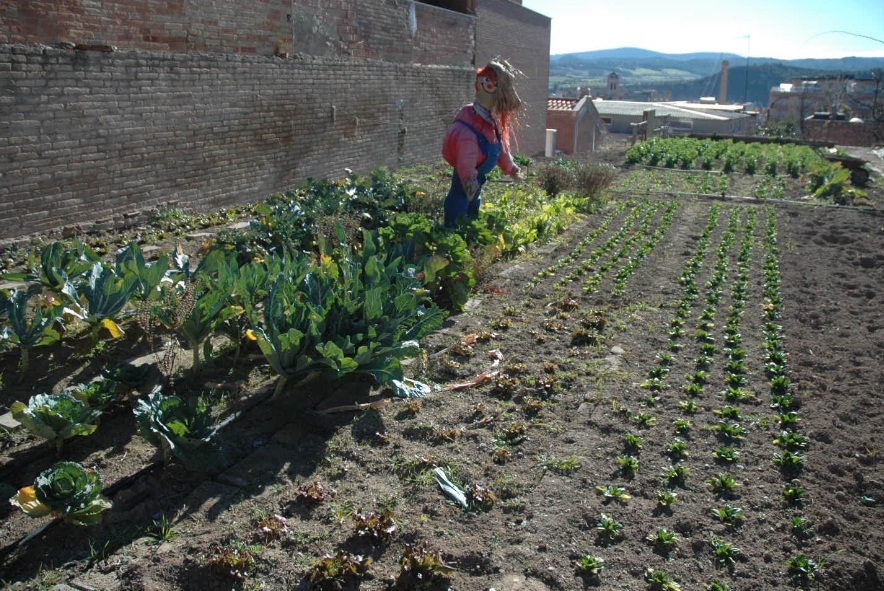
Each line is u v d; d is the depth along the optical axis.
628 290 8.22
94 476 3.75
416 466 4.44
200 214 10.97
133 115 9.72
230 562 3.44
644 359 6.29
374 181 10.98
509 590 3.43
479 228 8.23
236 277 5.63
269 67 12.20
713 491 4.33
